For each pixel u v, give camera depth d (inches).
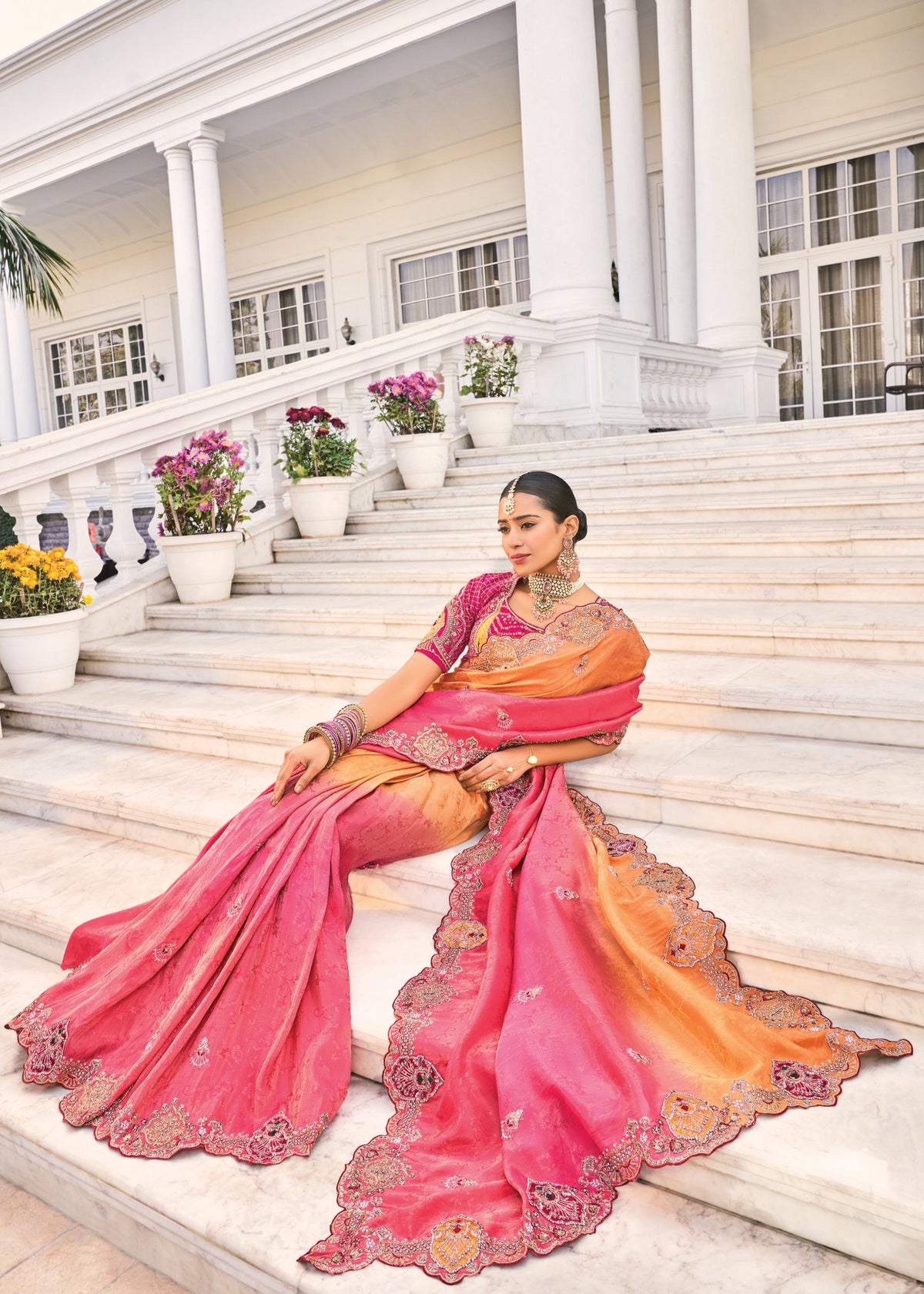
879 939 83.1
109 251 668.1
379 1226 70.9
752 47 444.5
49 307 391.9
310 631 192.9
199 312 492.7
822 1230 69.4
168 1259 78.8
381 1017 89.1
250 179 583.8
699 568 165.3
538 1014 80.7
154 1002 94.0
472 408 307.7
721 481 209.9
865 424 241.6
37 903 121.0
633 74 393.7
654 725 132.2
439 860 106.1
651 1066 78.0
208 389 240.5
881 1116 73.1
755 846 104.3
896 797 97.8
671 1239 70.5
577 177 329.1
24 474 201.0
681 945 88.2
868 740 117.2
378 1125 84.2
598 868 95.1
